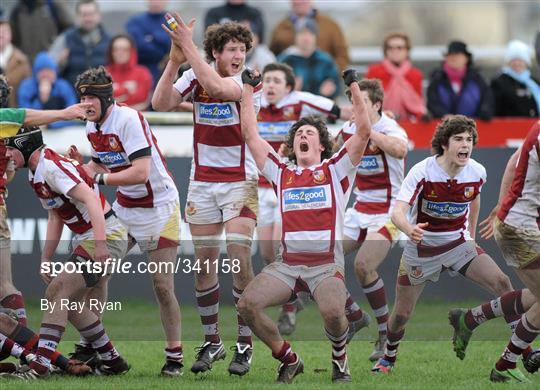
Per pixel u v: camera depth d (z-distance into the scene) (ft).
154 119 136.77
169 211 91.50
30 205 132.87
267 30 216.13
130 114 88.12
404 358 102.17
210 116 92.32
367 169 107.76
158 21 155.02
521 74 146.10
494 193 130.62
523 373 92.68
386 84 145.28
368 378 89.40
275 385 83.41
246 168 93.20
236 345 92.22
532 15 219.61
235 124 92.17
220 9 156.35
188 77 92.17
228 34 90.94
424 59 192.03
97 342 89.97
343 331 84.74
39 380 85.56
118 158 88.94
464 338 93.40
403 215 89.25
